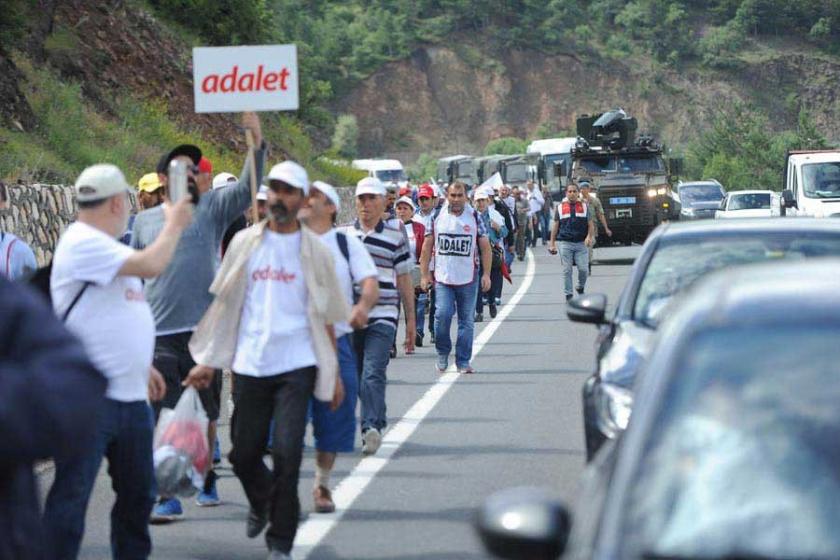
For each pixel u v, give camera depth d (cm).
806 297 713
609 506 630
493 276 3622
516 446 1764
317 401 1405
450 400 2183
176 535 1341
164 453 1234
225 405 2155
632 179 6275
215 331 1231
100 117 4838
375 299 1373
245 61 1644
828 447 632
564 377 2433
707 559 596
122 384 1073
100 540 1334
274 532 1184
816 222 1478
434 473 1603
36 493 609
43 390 533
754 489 621
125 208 1083
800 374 664
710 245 1451
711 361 682
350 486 1544
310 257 1212
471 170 13875
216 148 5841
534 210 8012
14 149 3672
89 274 1052
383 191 1761
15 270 1505
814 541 600
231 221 1455
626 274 5319
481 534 632
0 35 4222
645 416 669
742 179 13250
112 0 5838
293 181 1200
